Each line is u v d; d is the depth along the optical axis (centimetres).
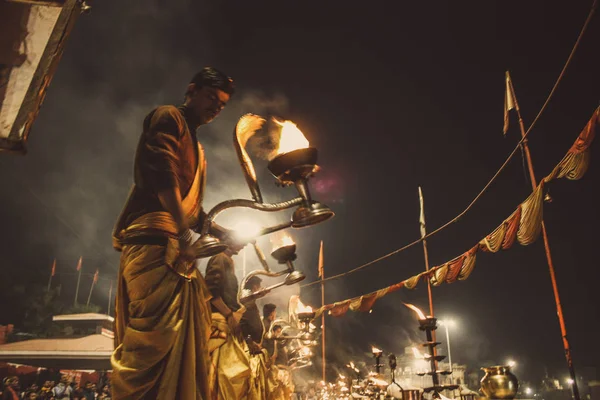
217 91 272
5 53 164
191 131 273
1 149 160
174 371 205
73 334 2506
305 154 235
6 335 2464
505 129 829
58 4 170
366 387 714
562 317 625
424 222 1027
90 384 1966
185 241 227
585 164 404
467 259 585
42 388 1867
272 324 732
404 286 697
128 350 204
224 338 422
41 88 167
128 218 241
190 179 256
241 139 275
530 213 458
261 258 474
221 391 407
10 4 168
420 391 371
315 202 238
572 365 600
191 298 226
